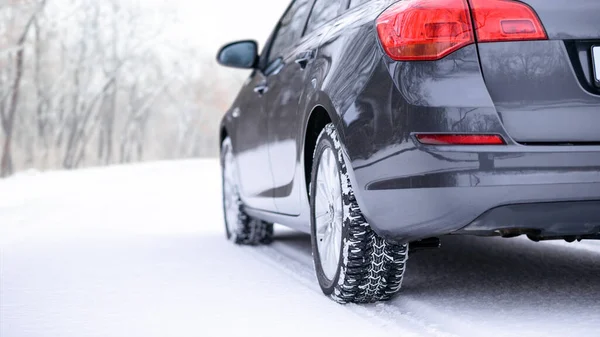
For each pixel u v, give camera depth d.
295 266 3.73
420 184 2.21
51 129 48.78
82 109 45.75
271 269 3.62
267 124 3.79
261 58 4.54
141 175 17.62
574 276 3.09
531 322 2.29
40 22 39.25
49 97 43.41
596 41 2.20
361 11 2.79
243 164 4.43
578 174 2.11
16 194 11.89
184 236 5.37
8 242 5.15
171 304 2.74
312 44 3.26
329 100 2.66
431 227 2.26
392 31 2.35
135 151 68.56
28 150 49.41
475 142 2.14
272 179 3.74
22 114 47.88
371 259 2.57
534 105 2.16
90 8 43.53
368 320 2.43
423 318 2.46
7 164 33.84
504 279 3.08
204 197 9.95
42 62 42.59
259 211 4.28
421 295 2.80
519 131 2.15
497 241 4.36
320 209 2.89
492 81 2.18
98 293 3.01
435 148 2.17
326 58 2.89
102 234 5.57
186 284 3.19
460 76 2.19
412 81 2.24
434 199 2.19
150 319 2.48
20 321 2.48
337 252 2.71
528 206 2.14
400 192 2.28
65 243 4.98
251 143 4.18
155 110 61.25
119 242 4.98
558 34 2.19
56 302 2.83
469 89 2.17
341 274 2.62
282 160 3.48
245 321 2.42
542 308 2.49
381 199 2.37
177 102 58.00
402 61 2.28
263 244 4.81
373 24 2.50
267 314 2.53
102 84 45.91
